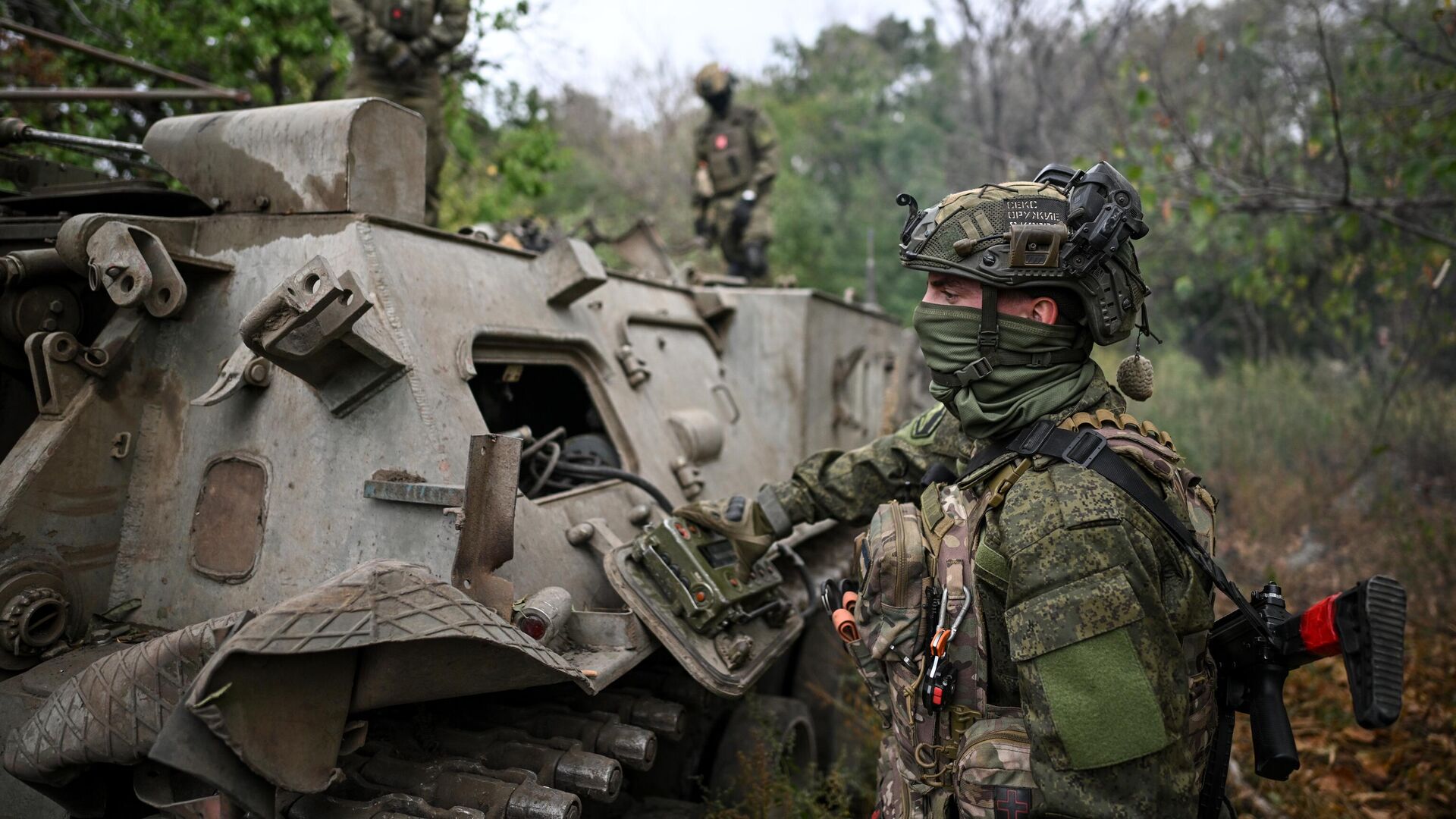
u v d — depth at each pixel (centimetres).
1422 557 634
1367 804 412
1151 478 180
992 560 178
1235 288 712
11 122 372
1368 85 640
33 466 256
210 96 486
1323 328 1032
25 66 625
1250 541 773
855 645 212
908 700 192
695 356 443
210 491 274
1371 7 713
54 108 645
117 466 276
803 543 421
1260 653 188
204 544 271
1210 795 192
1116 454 179
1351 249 758
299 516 261
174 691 196
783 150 1895
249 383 270
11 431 306
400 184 301
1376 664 155
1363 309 734
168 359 286
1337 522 786
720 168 777
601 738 254
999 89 1639
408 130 304
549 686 281
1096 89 1586
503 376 327
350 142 283
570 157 1001
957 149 1808
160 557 274
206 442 277
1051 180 200
